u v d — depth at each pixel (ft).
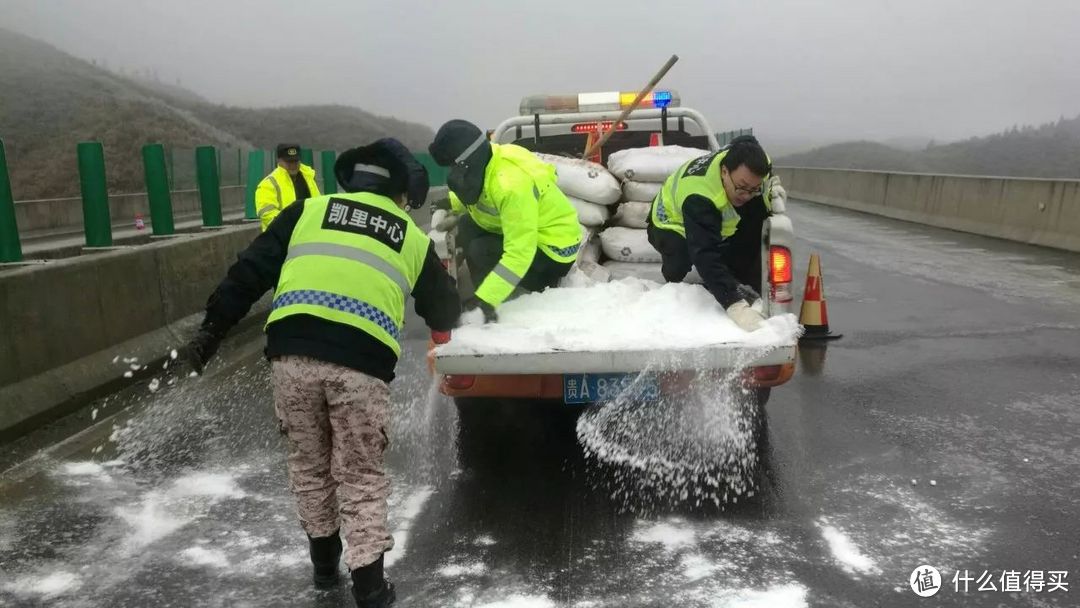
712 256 13.87
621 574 11.08
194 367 10.13
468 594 10.66
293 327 9.92
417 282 10.78
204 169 33.71
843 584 10.73
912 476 14.17
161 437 16.66
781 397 18.74
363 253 10.03
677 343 12.79
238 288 10.12
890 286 32.94
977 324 25.77
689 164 14.88
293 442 10.44
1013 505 13.00
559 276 15.24
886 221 63.46
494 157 13.79
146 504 13.51
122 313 20.81
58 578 11.20
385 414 10.30
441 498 13.70
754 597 10.43
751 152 13.42
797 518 12.67
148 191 29.50
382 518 10.27
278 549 12.03
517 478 14.49
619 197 17.43
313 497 10.59
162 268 22.99
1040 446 15.51
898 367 21.03
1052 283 33.12
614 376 13.96
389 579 11.05
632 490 13.84
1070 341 23.39
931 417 17.20
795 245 47.24
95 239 25.67
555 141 24.54
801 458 15.07
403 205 10.96
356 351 9.87
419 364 22.38
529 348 12.91
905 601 10.30
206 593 10.85
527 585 10.85
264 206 26.94
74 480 14.48
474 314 13.66
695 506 13.16
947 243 47.67
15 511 13.23
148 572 11.37
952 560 11.31
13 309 16.83
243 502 13.60
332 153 55.88
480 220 15.05
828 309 28.53
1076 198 43.14
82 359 18.99
